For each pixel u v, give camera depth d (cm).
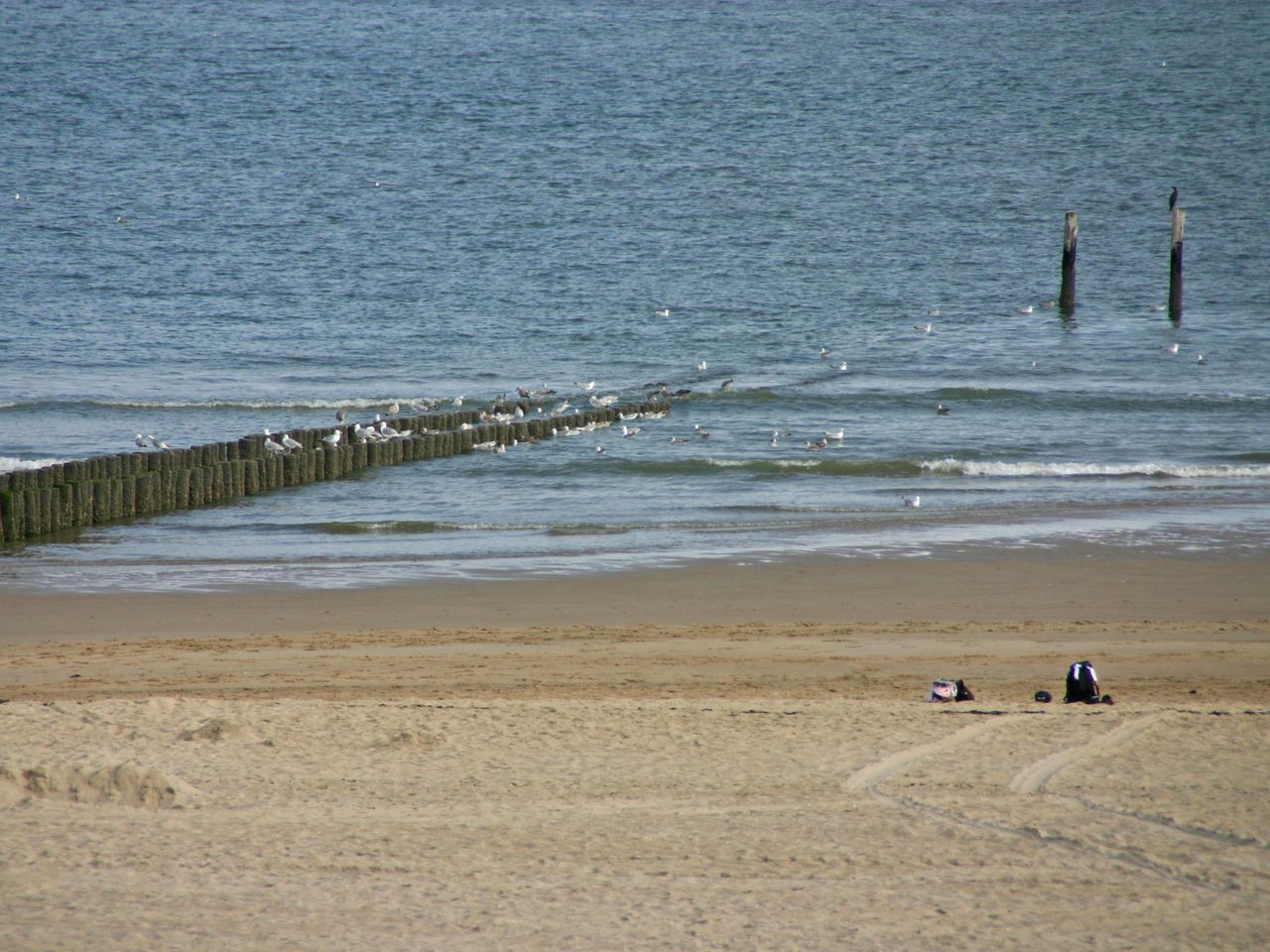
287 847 3747
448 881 3519
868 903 3384
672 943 3158
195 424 17538
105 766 4281
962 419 17400
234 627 7581
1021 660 6662
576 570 9094
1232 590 8462
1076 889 3475
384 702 5534
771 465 14012
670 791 4291
